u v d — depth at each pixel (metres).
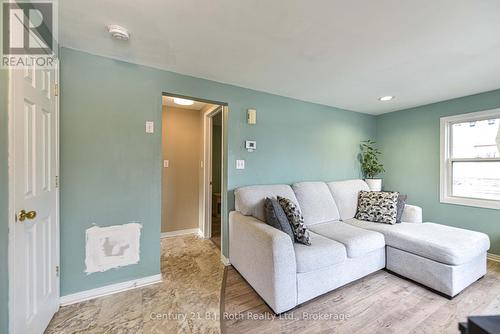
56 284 1.64
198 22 1.43
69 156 1.75
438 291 1.91
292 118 2.97
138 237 2.03
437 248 1.90
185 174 3.64
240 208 2.33
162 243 3.19
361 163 3.70
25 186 1.20
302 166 3.06
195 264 2.51
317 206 2.65
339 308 1.73
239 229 2.22
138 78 2.02
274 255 1.62
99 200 1.87
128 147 1.98
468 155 2.88
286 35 1.57
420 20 1.38
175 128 3.56
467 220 2.82
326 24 1.44
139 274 2.03
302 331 1.48
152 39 1.63
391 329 1.50
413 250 2.06
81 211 1.80
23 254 1.18
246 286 2.05
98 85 1.86
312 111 3.15
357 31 1.51
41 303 1.39
